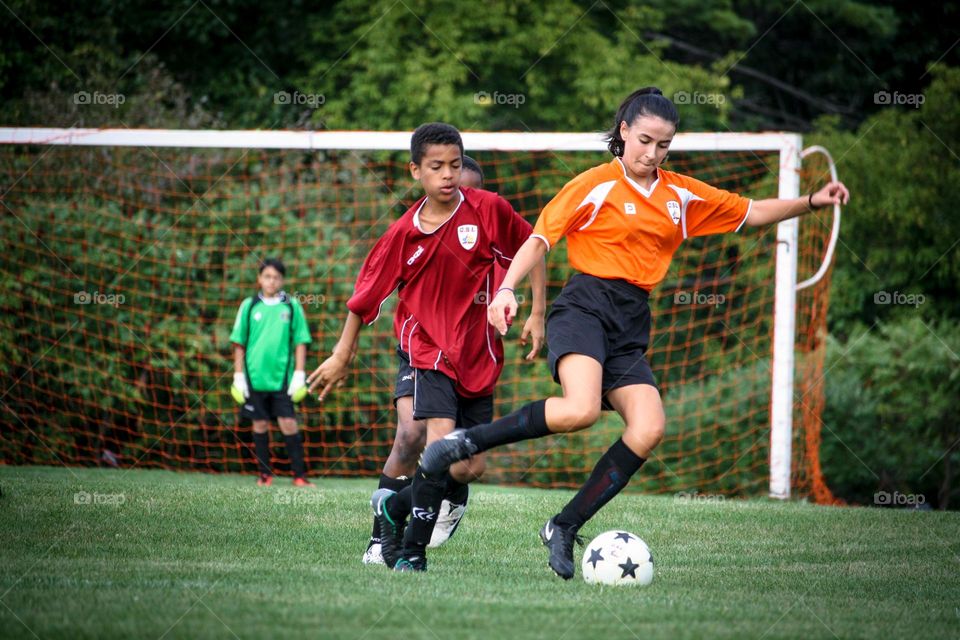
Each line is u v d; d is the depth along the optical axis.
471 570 14.86
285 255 35.97
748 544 17.83
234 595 12.24
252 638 10.41
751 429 34.62
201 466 35.44
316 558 15.27
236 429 34.25
